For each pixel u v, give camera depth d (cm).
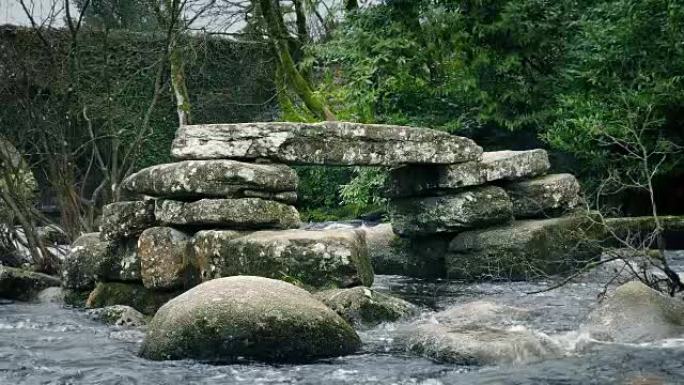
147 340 628
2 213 1068
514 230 1034
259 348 604
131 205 863
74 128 1252
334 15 1848
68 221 1070
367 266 829
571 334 666
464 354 596
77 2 1386
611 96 1459
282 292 631
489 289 960
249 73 2114
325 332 621
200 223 821
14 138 1107
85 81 1307
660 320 659
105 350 657
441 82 1667
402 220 1115
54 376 572
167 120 1967
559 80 1622
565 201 1122
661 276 945
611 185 1533
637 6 1444
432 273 1102
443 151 1027
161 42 1364
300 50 1875
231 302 614
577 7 1673
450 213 1061
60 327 764
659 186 1602
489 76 1650
